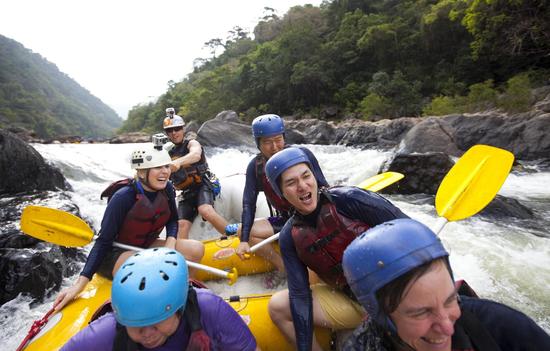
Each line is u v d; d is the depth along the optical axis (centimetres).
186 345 121
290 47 3553
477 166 209
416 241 85
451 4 2564
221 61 7081
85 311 196
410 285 82
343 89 3180
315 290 179
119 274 109
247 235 249
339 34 3519
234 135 1605
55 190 549
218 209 379
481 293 282
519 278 300
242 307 200
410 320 84
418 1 3262
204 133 1603
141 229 226
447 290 83
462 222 438
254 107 3878
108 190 232
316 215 157
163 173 221
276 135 242
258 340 188
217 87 4406
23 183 498
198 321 119
